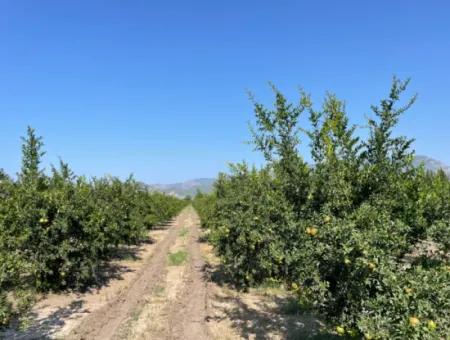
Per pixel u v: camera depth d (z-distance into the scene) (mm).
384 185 4590
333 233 3998
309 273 4387
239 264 10852
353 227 3953
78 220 10594
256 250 10461
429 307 3416
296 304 8984
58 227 9938
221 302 9961
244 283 11148
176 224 37656
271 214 5301
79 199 11070
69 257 10508
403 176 4844
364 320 3650
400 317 3508
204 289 11320
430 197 5125
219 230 11500
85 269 10742
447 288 3506
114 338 7434
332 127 4715
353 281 4016
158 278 12914
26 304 5953
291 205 4797
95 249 11219
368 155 4723
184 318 8633
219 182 15852
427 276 3656
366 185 4594
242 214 10375
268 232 5246
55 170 12531
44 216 9703
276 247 4797
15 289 5852
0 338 7301
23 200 9852
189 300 10156
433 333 3268
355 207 4457
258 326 7973
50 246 9969
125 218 18484
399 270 3980
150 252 18938
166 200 38906
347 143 4707
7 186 11180
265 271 10938
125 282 12242
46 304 9586
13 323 7992
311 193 4574
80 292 10812
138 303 9883
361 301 3949
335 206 4453
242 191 11266
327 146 4703
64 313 8938
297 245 4625
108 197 17906
